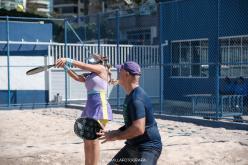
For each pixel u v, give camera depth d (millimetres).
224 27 21547
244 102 18766
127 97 5336
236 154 10422
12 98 23047
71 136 13367
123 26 33969
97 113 7293
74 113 20219
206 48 22250
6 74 23078
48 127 15445
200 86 22188
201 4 22500
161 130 14469
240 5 20734
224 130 14406
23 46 23375
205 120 15906
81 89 23953
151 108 5305
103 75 7445
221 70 21484
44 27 24969
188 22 23234
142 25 32219
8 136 13625
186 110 20703
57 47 23703
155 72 24375
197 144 11453
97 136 5488
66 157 9953
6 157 10047
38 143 12141
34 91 23453
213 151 10641
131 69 5332
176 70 23609
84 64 7293
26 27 24391
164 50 24406
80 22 28828
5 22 23891
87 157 7223
